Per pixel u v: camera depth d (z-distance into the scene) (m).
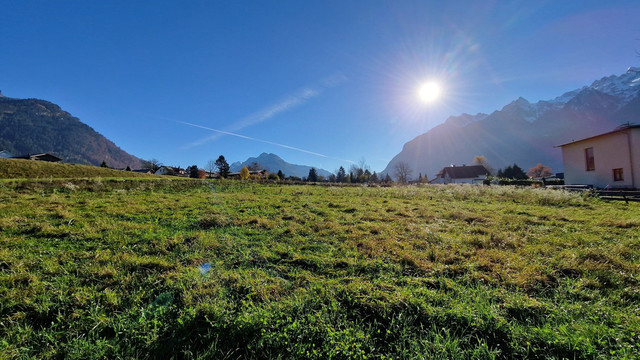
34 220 7.38
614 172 23.92
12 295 3.30
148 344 2.63
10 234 6.00
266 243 5.90
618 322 2.95
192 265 4.50
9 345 2.54
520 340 2.73
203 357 2.51
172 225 7.30
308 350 2.63
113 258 4.61
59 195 13.80
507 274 4.25
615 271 4.31
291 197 15.08
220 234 6.46
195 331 2.85
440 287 3.83
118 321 2.95
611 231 7.13
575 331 2.77
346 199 14.60
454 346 2.66
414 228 7.41
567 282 3.99
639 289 3.73
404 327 2.93
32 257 4.61
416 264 4.66
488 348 2.67
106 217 8.00
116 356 2.49
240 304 3.29
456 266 4.53
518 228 7.64
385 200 14.62
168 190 18.70
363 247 5.67
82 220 7.51
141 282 3.81
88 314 3.08
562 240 6.21
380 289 3.66
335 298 3.42
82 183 18.17
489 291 3.66
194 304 3.24
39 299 3.27
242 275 4.10
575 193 16.50
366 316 3.12
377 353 2.64
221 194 16.36
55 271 4.09
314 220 8.45
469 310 3.12
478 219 9.00
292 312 3.10
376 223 8.06
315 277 4.17
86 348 2.55
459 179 73.38
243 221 7.88
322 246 5.75
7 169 26.70
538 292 3.77
